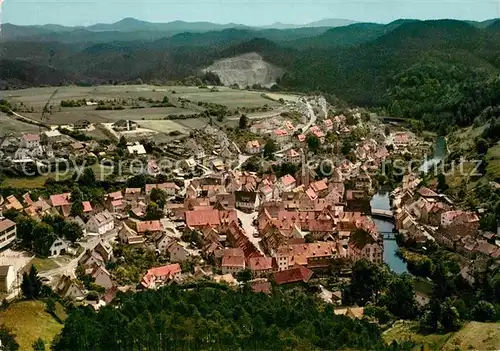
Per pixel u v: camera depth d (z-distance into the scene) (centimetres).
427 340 17288
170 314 15912
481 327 17312
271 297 18925
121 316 15638
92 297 18562
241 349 14762
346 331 15700
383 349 15525
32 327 15375
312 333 15625
